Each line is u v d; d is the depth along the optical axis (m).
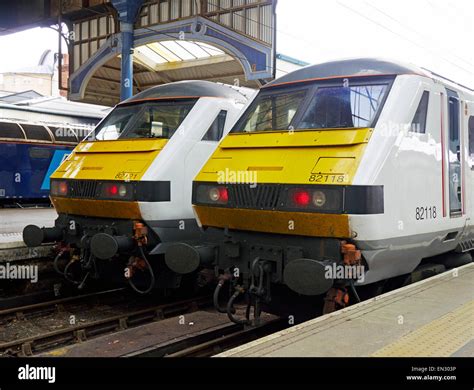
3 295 8.08
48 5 17.61
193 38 15.73
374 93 5.44
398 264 5.57
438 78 6.20
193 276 8.06
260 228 5.37
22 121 17.73
